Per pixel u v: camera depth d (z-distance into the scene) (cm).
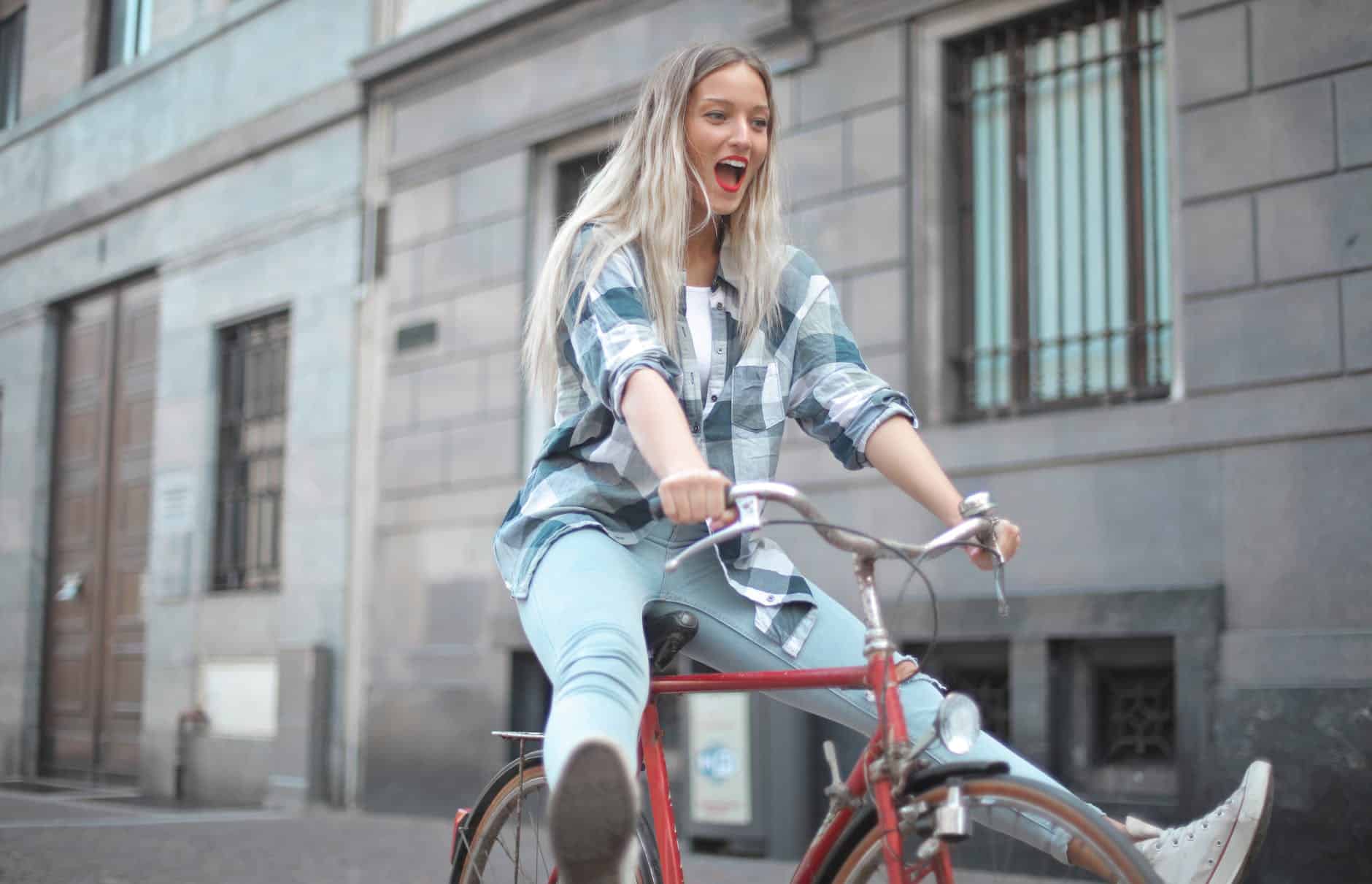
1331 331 495
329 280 899
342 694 852
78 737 1077
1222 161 532
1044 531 564
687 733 618
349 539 864
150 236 1055
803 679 222
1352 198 496
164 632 979
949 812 191
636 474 234
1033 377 606
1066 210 604
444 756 779
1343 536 484
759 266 244
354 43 914
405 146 871
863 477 616
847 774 573
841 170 652
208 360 984
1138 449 538
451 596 797
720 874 518
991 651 590
